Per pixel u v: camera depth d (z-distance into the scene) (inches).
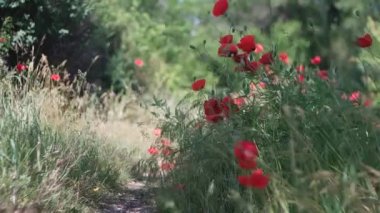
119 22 461.1
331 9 311.7
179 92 463.2
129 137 259.4
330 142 104.3
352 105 107.8
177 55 490.6
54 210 119.0
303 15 354.9
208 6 483.5
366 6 207.0
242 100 124.0
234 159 112.0
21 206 108.2
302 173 95.5
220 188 117.3
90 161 165.0
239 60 127.2
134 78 461.7
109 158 189.5
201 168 119.6
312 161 97.7
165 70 483.5
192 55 469.4
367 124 103.3
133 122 324.8
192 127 134.9
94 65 367.6
